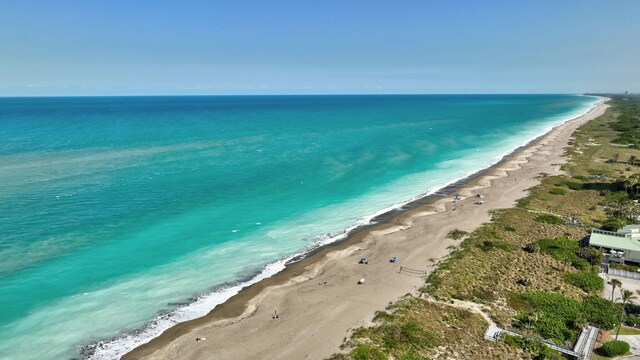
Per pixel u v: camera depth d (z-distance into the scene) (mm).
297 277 48250
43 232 57031
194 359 34688
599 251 51875
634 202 71250
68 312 40688
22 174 84688
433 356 34188
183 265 50281
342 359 33844
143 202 70062
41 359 34719
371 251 54562
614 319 38812
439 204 73062
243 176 88250
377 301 42688
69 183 78938
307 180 86625
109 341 37000
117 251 52812
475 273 47781
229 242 56719
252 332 38156
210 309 42000
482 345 35781
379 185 84750
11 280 45375
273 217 65875
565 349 35438
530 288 44969
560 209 69500
